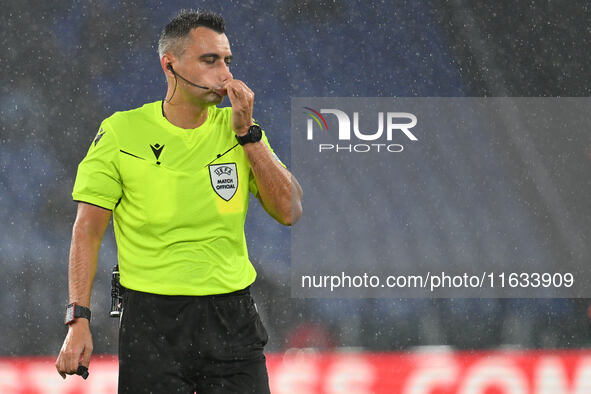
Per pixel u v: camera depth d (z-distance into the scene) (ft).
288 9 172.24
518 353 99.96
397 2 173.27
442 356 99.35
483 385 94.32
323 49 172.86
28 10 163.84
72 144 163.12
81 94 164.96
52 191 159.22
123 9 166.61
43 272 151.43
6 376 93.71
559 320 156.35
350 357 98.58
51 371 93.91
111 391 92.43
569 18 173.58
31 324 145.59
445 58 174.29
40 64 164.04
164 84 167.53
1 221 155.33
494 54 174.50
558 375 95.96
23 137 161.58
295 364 98.78
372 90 173.27
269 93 171.83
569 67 174.19
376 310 154.92
